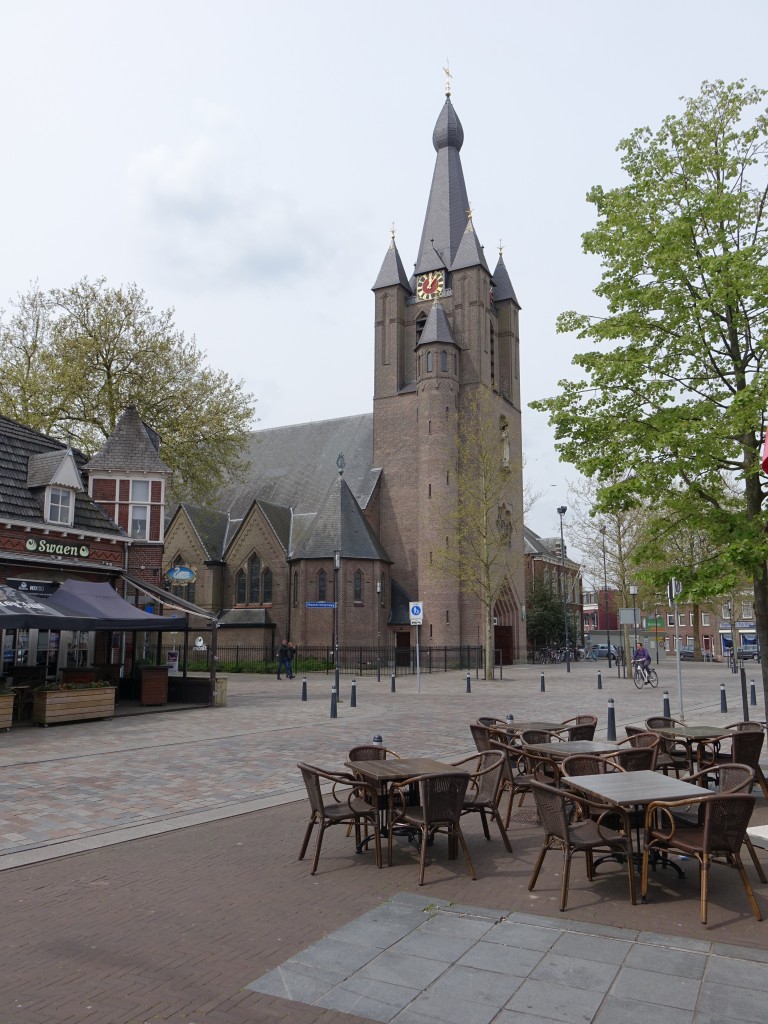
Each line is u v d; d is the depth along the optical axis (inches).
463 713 796.6
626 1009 178.7
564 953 210.1
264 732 644.1
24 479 855.1
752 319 447.2
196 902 249.1
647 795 250.7
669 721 457.1
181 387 1409.9
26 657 825.5
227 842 321.1
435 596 1768.0
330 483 2076.8
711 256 435.5
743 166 466.6
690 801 238.8
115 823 345.1
